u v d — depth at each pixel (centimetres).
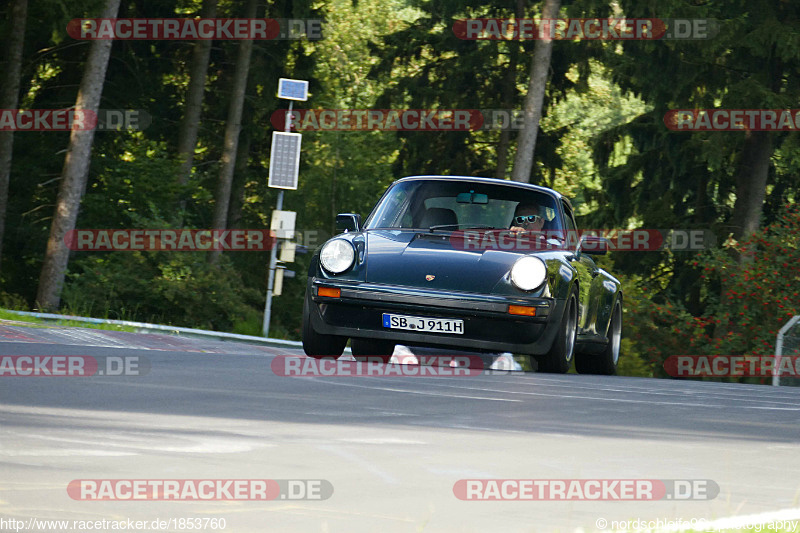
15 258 10788
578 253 3559
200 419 1639
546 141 12106
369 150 16375
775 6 9794
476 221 3425
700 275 10350
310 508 1005
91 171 10506
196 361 2780
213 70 12588
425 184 3547
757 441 1759
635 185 10919
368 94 18112
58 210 8838
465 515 1009
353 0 15762
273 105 12288
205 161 13162
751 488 1248
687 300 10575
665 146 10431
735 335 8319
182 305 8462
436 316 3075
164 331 4716
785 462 1509
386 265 3142
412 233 3356
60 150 10644
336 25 18075
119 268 8444
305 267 14200
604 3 10344
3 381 2002
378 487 1141
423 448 1461
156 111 11575
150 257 8719
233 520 936
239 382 2305
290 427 1606
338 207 16188
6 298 8806
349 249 3173
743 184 10444
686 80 9950
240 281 9194
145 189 9569
